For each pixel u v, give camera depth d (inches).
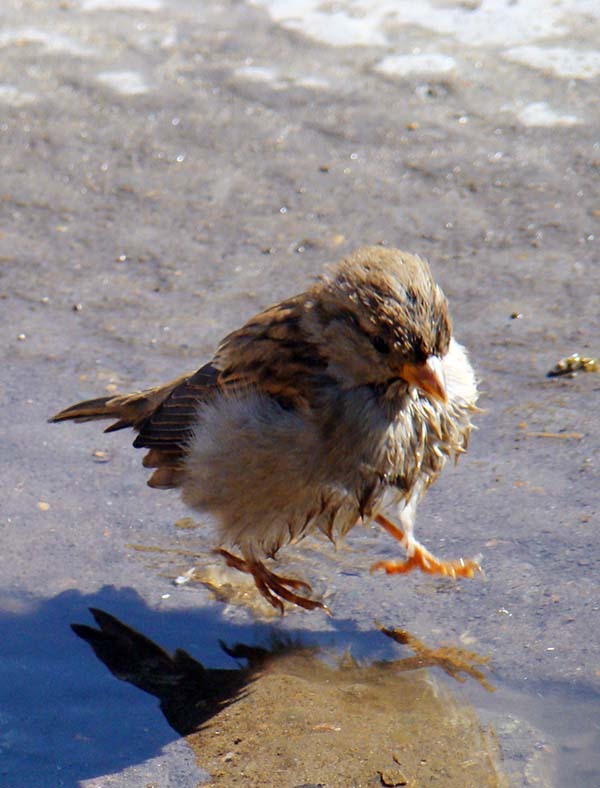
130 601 361.7
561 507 386.3
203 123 619.8
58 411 442.6
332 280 347.3
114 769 304.3
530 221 539.2
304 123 618.2
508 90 637.9
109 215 554.3
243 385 352.8
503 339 467.8
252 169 584.1
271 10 725.9
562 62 659.4
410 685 323.9
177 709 322.7
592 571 358.3
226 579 371.9
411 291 335.0
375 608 354.0
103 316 492.4
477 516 386.3
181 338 478.3
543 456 410.0
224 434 351.9
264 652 341.4
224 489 355.3
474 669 327.0
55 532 388.8
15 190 570.6
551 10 712.4
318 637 345.4
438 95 637.3
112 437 433.7
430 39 689.6
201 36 698.8
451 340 364.5
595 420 423.8
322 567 374.3
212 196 565.6
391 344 332.2
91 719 320.5
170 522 394.0
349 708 318.0
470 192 561.9
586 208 545.6
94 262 524.4
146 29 706.8
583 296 489.7
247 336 358.3
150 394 390.9
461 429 372.8
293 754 303.4
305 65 668.1
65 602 361.4
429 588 360.2
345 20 713.0
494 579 359.6
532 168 575.8
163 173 582.9
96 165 588.7
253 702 323.6
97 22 714.2
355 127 613.6
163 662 339.3
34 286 510.0
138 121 621.3
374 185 569.9
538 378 446.9
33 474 414.3
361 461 346.9
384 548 381.7
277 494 348.8
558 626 338.6
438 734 305.4
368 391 345.4
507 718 308.7
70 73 661.3
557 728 304.0
